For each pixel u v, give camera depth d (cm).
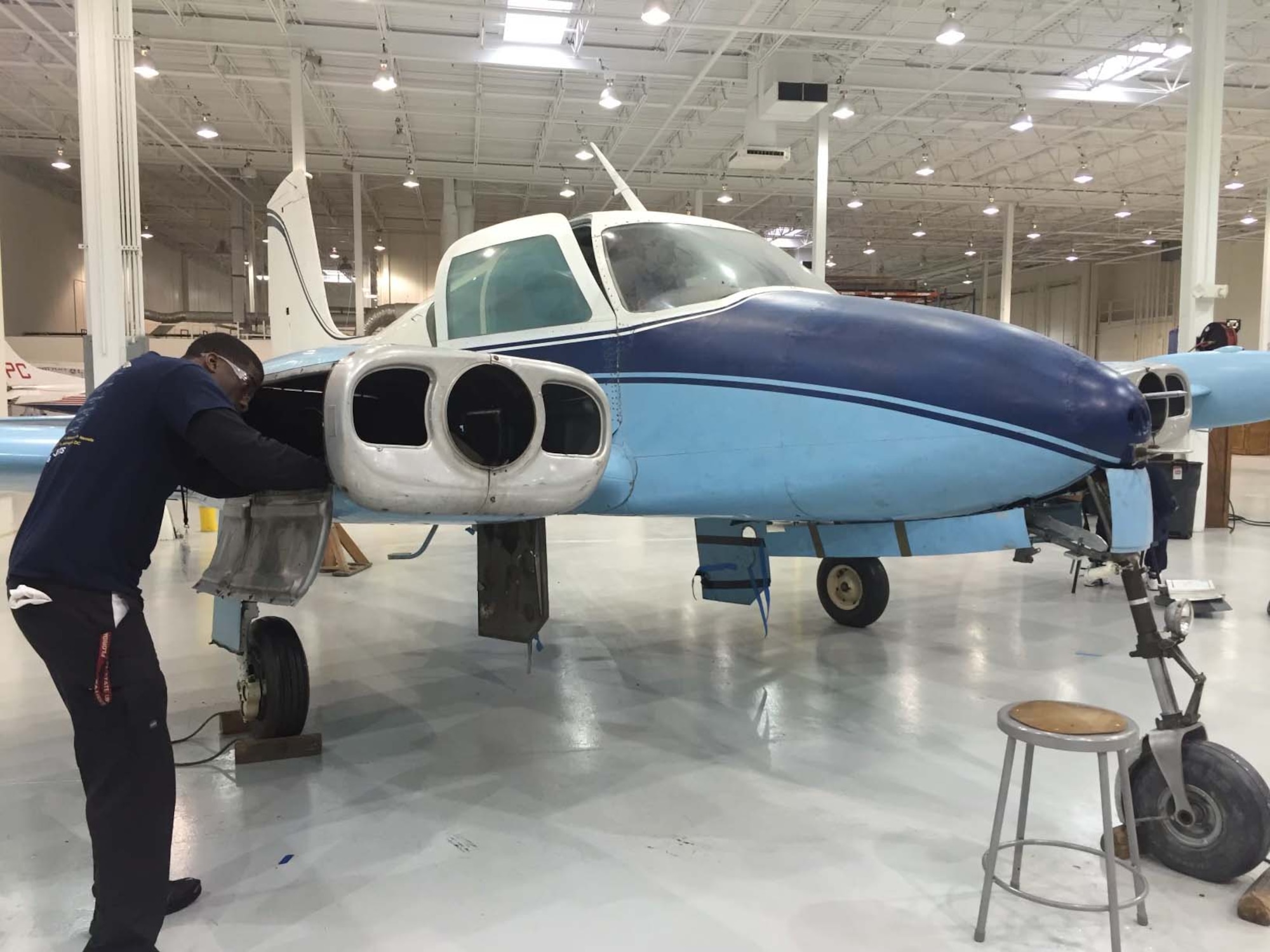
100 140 614
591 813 260
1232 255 2420
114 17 617
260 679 312
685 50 1171
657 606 553
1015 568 684
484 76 1272
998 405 246
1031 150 1619
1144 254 2589
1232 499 1131
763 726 335
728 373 287
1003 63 1220
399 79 1286
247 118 1455
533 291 334
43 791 280
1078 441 239
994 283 3328
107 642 170
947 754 304
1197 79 812
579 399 260
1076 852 233
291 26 1095
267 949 190
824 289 334
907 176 1808
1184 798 216
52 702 369
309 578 242
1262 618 502
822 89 1131
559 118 1450
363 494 207
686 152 1636
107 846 172
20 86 1348
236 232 2005
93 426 177
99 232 616
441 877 222
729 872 223
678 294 309
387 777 288
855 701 363
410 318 405
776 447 278
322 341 730
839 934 195
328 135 1548
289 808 265
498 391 272
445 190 1803
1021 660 422
